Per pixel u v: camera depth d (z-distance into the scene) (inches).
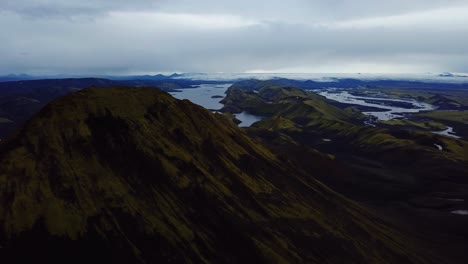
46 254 2087.8
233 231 2637.8
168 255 2295.8
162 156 3019.2
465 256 3132.4
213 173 3144.7
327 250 2753.4
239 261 2423.7
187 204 2728.8
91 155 2753.4
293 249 2657.5
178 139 3309.5
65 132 2832.2
